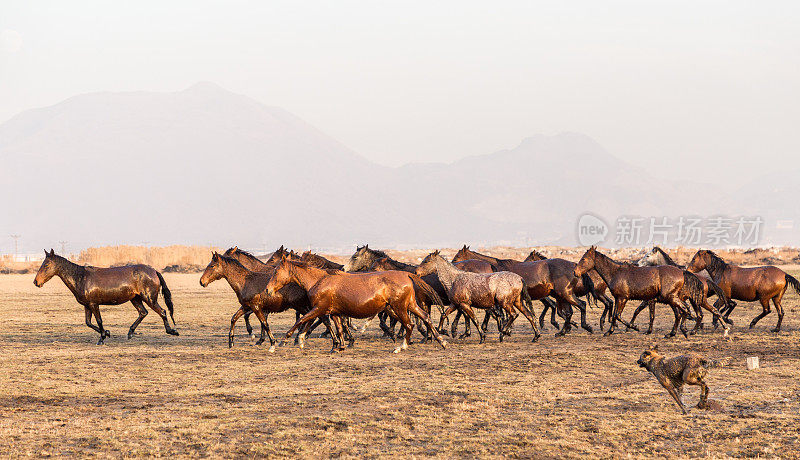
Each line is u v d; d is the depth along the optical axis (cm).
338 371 1744
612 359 1888
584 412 1309
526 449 1098
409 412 1315
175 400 1430
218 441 1137
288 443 1126
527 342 2259
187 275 9269
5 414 1317
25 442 1129
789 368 1739
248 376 1691
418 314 2080
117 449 1098
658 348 2097
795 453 1063
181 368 1808
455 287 2220
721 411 1310
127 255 10888
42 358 1988
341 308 2016
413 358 1933
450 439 1148
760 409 1325
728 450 1088
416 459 1051
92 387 1566
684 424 1227
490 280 2206
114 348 2211
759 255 10819
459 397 1429
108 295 2352
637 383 1573
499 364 1811
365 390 1500
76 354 2067
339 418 1268
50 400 1438
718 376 1639
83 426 1223
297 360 1931
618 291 2384
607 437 1159
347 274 2039
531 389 1499
